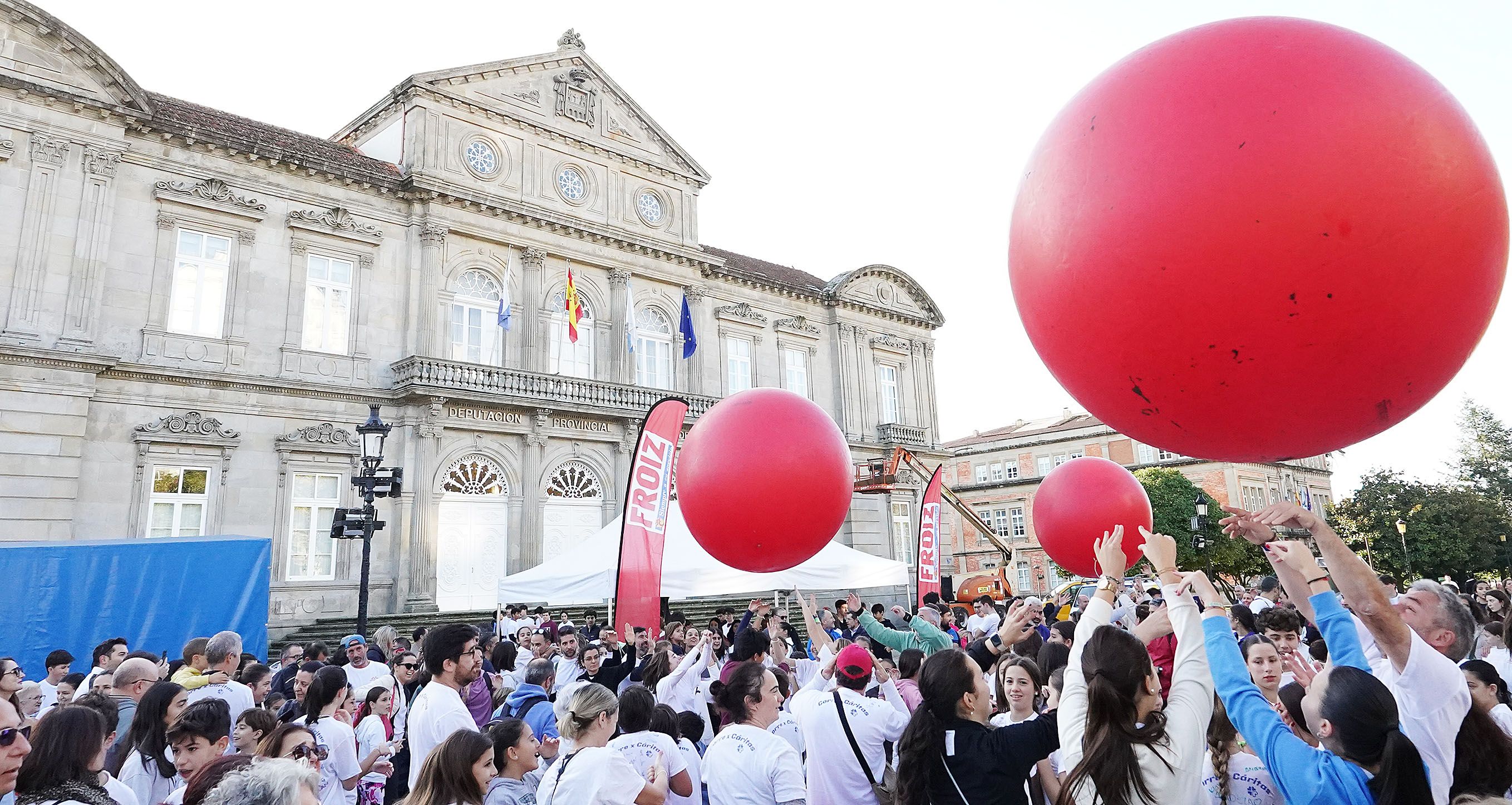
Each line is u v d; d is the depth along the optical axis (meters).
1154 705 3.19
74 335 18.23
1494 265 2.16
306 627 20.22
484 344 24.95
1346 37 2.27
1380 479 50.50
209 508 19.86
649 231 29.19
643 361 28.77
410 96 24.67
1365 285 2.02
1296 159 2.04
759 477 5.67
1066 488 6.77
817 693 4.94
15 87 18.16
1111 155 2.29
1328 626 3.43
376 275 23.31
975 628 11.42
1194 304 2.13
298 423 21.39
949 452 37.59
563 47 28.58
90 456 18.50
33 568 11.69
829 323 35.25
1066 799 3.10
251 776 3.01
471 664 5.99
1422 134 2.09
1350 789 2.89
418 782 4.24
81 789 3.81
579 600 13.27
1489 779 3.25
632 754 5.23
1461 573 47.19
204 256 20.72
